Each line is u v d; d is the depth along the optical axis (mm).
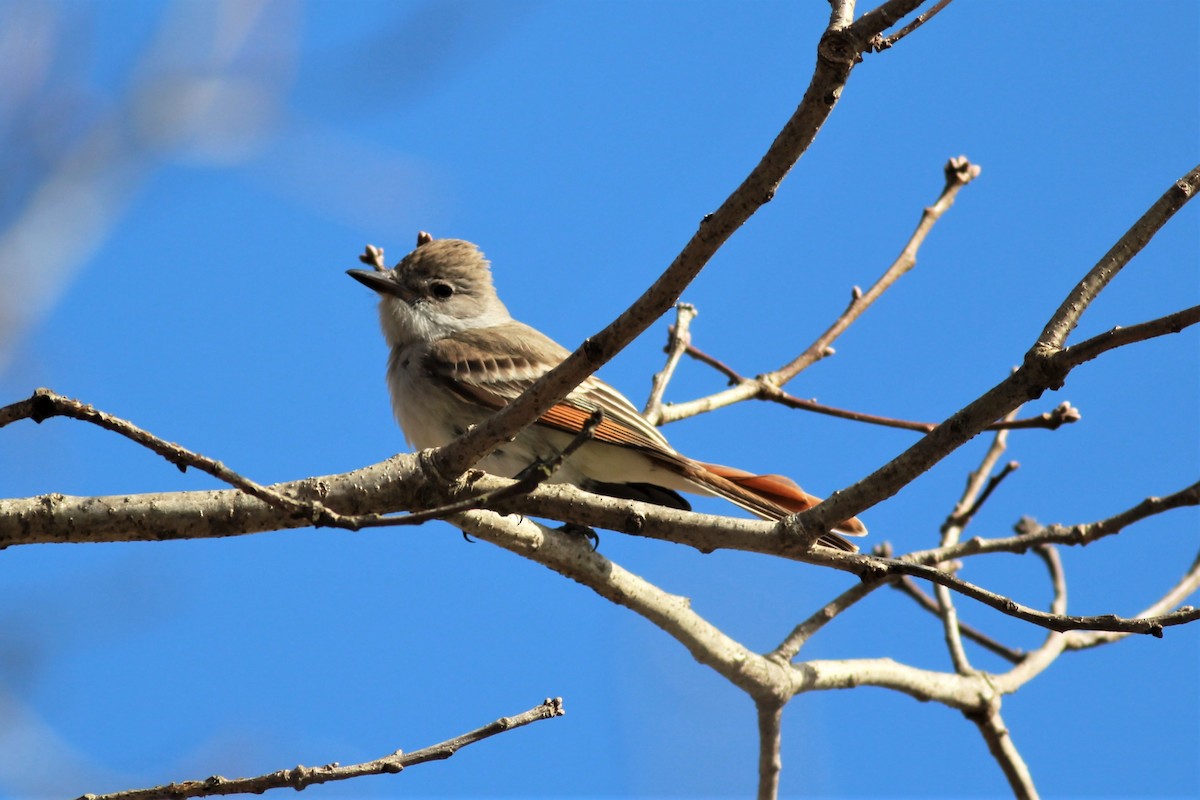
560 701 7758
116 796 7172
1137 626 7461
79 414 6516
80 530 7559
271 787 7254
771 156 6621
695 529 8477
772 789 10562
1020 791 11406
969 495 12281
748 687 10469
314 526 6570
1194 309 6887
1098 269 7402
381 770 7371
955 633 11828
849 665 10930
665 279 7098
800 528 8305
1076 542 10539
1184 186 7320
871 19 6234
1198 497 10102
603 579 10039
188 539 7770
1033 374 7344
